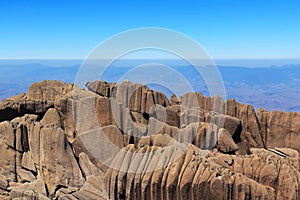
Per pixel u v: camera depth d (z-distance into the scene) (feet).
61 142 142.92
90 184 132.77
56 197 135.95
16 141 153.99
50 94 188.24
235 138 173.58
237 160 137.39
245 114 182.70
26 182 148.15
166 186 120.47
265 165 130.41
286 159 139.54
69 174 139.85
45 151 143.95
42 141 146.20
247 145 178.09
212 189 117.70
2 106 174.29
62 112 164.86
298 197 124.26
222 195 117.80
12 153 153.58
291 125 182.50
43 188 140.05
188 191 119.14
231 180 119.34
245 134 180.45
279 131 184.96
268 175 127.75
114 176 126.11
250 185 119.55
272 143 186.09
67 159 142.00
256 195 118.73
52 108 169.58
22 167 152.35
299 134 180.55
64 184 139.33
